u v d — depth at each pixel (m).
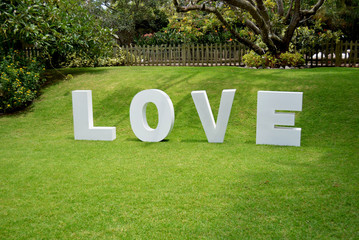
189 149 6.48
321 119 7.77
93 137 7.48
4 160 6.01
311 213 3.68
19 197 4.34
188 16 15.27
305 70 12.38
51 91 11.66
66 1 12.62
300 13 13.55
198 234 3.34
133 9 26.25
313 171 4.96
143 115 7.30
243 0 11.80
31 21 11.34
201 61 17.06
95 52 13.56
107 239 3.30
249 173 4.98
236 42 17.34
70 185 4.72
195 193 4.30
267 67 14.24
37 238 3.35
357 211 3.68
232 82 10.57
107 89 11.08
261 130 6.70
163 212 3.81
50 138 7.80
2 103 10.19
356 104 8.10
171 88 10.66
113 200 4.17
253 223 3.52
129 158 5.98
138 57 17.28
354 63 14.81
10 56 10.95
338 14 16.83
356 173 4.81
